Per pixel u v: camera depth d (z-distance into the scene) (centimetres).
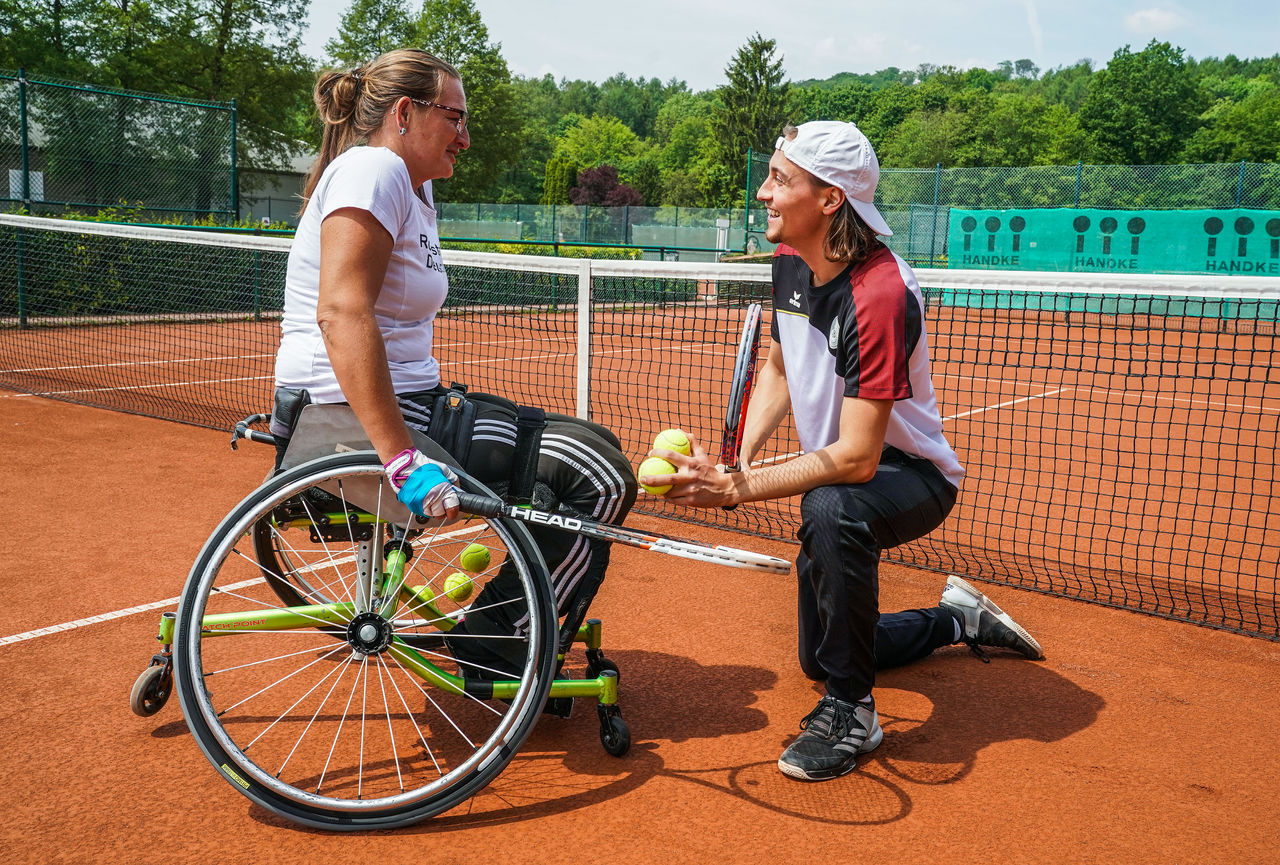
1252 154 5844
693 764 261
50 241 1222
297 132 3594
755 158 2114
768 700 300
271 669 309
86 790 239
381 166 224
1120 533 511
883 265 250
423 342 252
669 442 246
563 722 283
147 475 542
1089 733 284
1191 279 392
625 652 334
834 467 246
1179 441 772
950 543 483
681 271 503
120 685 295
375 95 243
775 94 6919
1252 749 276
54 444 611
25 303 1209
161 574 388
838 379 264
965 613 331
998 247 2108
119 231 789
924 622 320
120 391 826
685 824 232
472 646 260
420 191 259
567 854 218
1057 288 414
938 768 262
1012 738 280
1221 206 1956
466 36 5150
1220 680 324
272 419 248
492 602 258
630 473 263
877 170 248
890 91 8975
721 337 1341
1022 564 451
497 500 224
